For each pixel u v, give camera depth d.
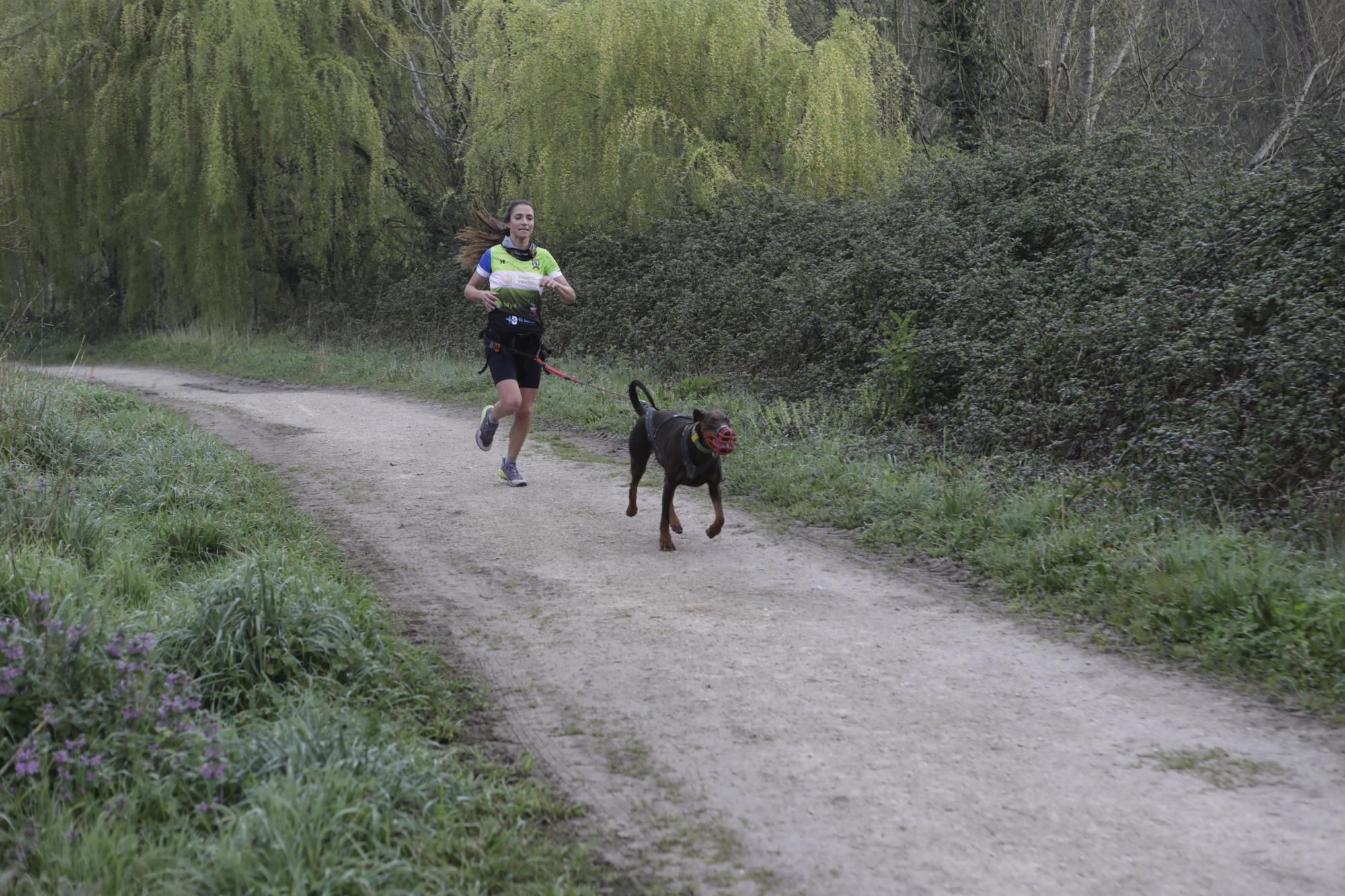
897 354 9.98
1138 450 7.29
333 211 21.17
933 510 6.98
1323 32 19.95
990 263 10.80
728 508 7.73
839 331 11.35
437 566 6.16
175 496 7.09
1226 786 3.50
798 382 11.48
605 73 14.95
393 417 12.38
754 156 15.97
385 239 22.38
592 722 4.02
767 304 12.79
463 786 3.40
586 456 9.76
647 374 13.41
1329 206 8.41
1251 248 8.66
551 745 3.84
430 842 3.05
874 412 9.99
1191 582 5.15
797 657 4.70
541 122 15.84
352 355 18.86
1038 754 3.74
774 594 5.66
